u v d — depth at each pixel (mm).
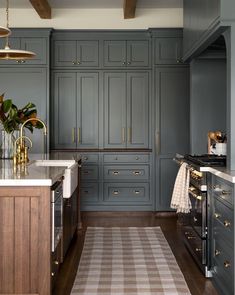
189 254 4242
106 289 3271
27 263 2684
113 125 6336
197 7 4250
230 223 2896
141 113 6316
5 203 2678
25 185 2658
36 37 6145
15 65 6152
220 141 4477
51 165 4125
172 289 3281
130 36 6289
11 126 4152
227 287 2994
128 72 6305
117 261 4000
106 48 6297
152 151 6258
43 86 6156
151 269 3771
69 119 6336
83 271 3701
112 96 6312
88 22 6465
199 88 5020
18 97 6164
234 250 2809
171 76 6230
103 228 5395
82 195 6297
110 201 6301
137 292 3211
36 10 5906
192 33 4594
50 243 2691
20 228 2678
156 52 6227
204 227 3568
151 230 5293
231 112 3277
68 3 6141
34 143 6133
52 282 2836
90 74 6316
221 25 3240
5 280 2688
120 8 6422
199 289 3291
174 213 6262
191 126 5035
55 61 6301
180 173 4137
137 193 6301
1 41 6141
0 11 6414
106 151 6254
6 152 4227
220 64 5008
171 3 6152
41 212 2674
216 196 3287
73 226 4602
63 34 6285
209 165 3568
